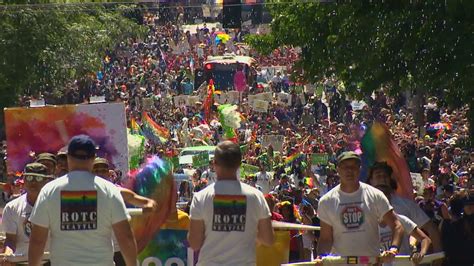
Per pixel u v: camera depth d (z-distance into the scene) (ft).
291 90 310.86
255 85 353.10
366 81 134.10
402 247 66.28
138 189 68.03
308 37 147.43
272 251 68.95
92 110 134.21
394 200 70.79
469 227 80.23
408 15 124.88
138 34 312.91
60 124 132.87
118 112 135.13
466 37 120.06
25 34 232.94
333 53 138.10
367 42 131.95
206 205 54.85
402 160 81.87
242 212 54.80
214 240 54.95
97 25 277.85
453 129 226.38
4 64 231.91
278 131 243.19
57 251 53.47
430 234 71.05
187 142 224.33
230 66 371.15
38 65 237.45
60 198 53.16
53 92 262.06
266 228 55.31
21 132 131.44
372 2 132.05
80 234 53.21
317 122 286.46
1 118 235.61
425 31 123.85
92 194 53.21
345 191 59.00
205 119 270.87
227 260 54.80
